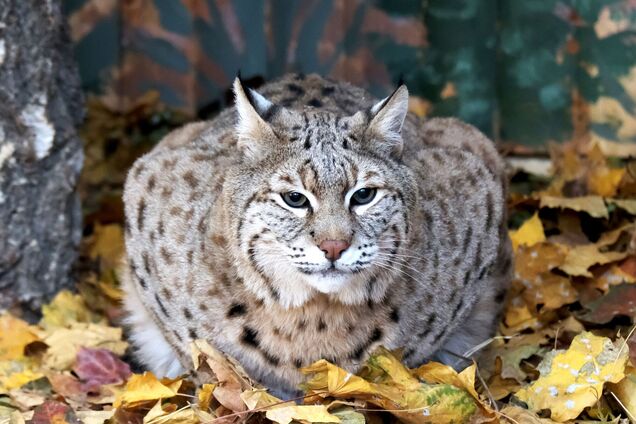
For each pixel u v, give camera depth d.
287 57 10.02
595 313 7.72
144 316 7.70
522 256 8.43
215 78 10.19
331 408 6.45
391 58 9.99
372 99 8.05
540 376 6.84
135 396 6.60
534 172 10.05
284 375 6.80
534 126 9.99
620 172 9.52
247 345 6.71
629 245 8.76
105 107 10.31
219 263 6.60
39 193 8.00
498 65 9.94
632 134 9.80
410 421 6.34
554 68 9.86
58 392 7.17
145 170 7.50
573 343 6.86
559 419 6.55
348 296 6.51
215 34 10.10
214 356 6.55
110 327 7.95
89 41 10.20
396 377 6.47
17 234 7.90
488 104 10.02
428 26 9.91
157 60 10.23
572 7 9.73
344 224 6.18
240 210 6.42
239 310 6.62
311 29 9.96
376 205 6.36
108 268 9.13
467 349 7.75
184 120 10.31
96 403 6.99
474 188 7.45
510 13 9.83
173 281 6.89
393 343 6.82
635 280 8.45
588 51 9.77
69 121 8.22
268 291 6.48
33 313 8.09
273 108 6.55
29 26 7.73
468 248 7.23
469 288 7.30
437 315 7.04
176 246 6.91
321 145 6.29
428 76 10.00
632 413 6.59
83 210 9.91
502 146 10.07
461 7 9.84
